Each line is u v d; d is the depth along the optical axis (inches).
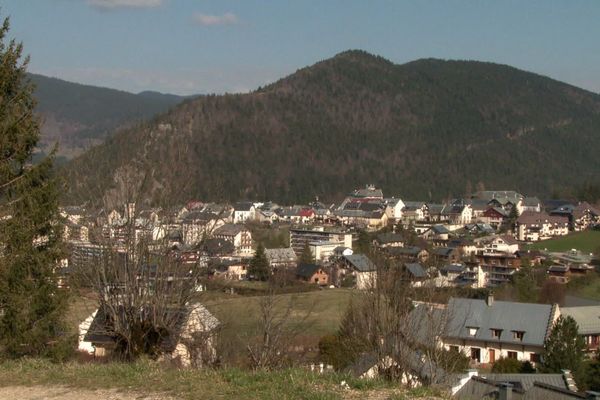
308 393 422.3
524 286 2410.2
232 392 429.1
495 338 1599.4
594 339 1692.9
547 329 1577.3
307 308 1513.3
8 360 553.0
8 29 686.5
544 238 4148.6
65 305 691.4
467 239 3897.6
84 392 441.1
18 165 680.4
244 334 780.6
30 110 692.1
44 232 693.9
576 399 805.2
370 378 476.1
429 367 711.1
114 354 609.6
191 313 683.4
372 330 720.3
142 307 585.6
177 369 494.6
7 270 649.6
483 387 877.8
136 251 587.2
